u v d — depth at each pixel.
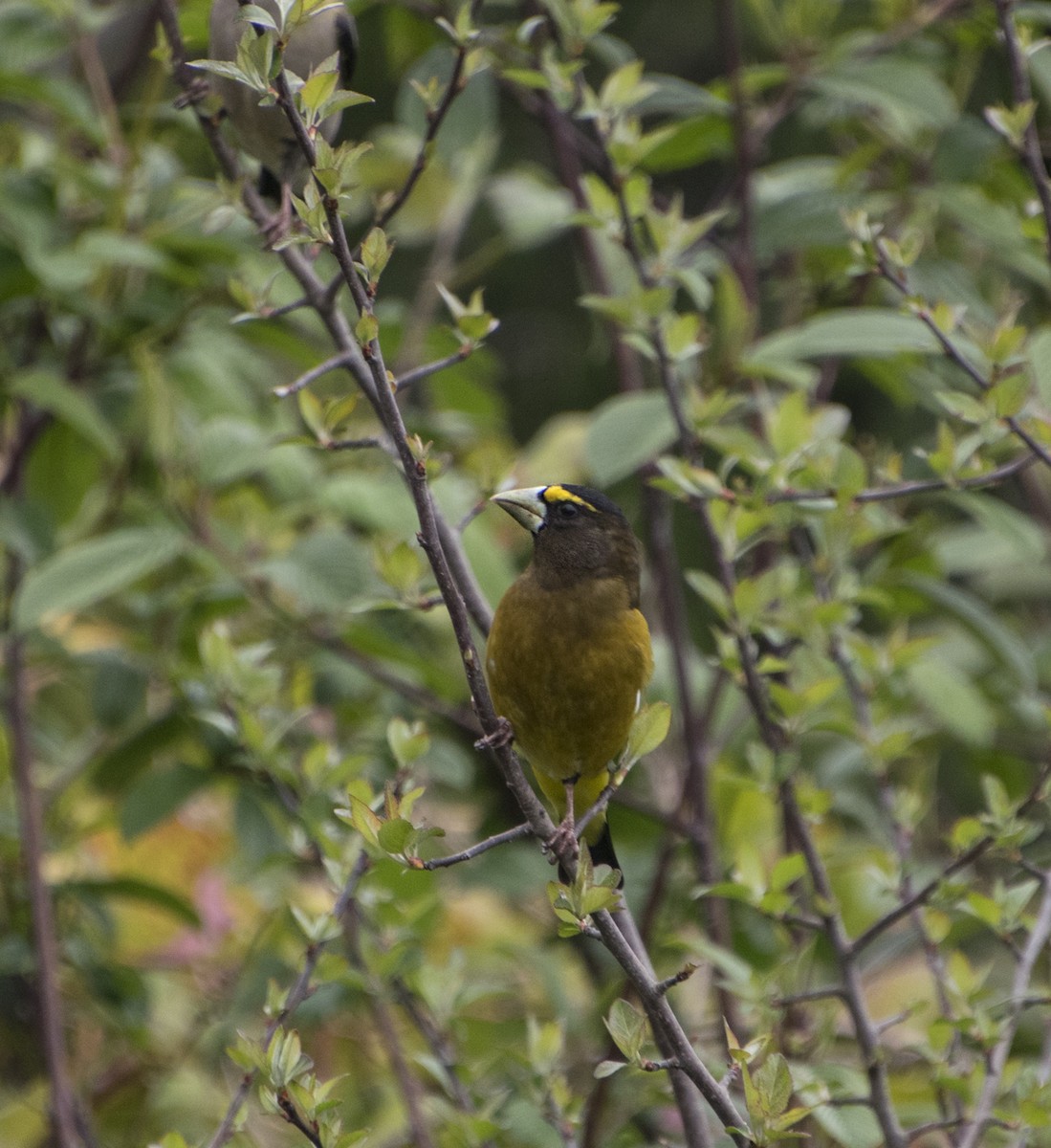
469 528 9.90
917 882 9.81
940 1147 9.02
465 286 19.62
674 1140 9.30
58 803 10.88
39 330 10.90
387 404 5.77
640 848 11.05
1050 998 7.23
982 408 7.56
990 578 13.59
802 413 8.39
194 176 12.95
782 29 11.01
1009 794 11.23
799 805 7.94
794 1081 7.06
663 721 6.30
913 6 11.12
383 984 7.82
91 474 11.34
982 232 10.12
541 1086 7.54
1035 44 7.95
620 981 9.55
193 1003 11.18
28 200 10.38
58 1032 8.96
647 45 20.33
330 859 7.57
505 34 10.22
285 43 5.70
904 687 9.91
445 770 10.14
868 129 11.82
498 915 11.33
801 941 9.31
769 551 10.64
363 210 12.97
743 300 10.05
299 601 10.35
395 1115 10.35
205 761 10.50
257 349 12.99
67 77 12.25
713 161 21.64
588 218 8.45
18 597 8.99
